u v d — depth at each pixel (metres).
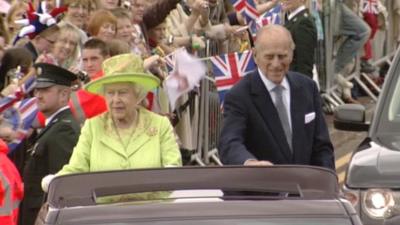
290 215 17.81
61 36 37.75
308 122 27.55
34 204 31.11
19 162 33.12
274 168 20.53
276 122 27.33
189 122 44.72
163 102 38.44
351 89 63.12
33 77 32.41
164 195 19.22
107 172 20.52
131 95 25.81
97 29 38.22
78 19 40.81
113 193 19.50
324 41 59.34
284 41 27.05
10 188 28.59
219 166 20.67
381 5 64.62
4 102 31.78
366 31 60.72
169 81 38.16
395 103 32.31
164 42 43.59
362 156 29.42
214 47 46.19
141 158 25.83
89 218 17.83
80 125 30.73
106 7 41.69
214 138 47.41
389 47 68.31
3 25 38.25
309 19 50.94
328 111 59.84
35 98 32.25
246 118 27.34
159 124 26.30
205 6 44.84
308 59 50.97
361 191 28.31
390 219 27.88
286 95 27.53
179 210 17.98
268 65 27.16
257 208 18.03
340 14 60.34
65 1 40.91
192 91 44.78
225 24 47.69
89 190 20.00
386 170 28.39
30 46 38.12
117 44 34.78
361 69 64.69
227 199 18.64
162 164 25.98
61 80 31.56
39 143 30.75
